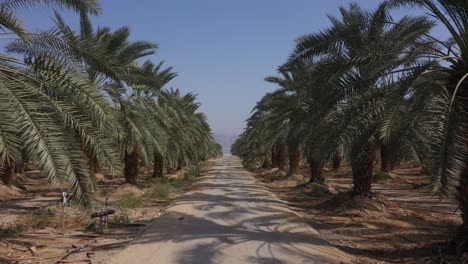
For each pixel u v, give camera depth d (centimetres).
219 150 14662
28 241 977
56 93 805
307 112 1027
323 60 1014
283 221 1289
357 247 972
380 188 2608
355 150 1095
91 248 919
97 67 893
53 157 680
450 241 825
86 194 732
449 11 814
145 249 905
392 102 815
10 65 790
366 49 920
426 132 825
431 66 821
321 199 2011
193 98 3691
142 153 1884
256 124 3728
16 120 658
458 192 785
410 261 809
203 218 1349
